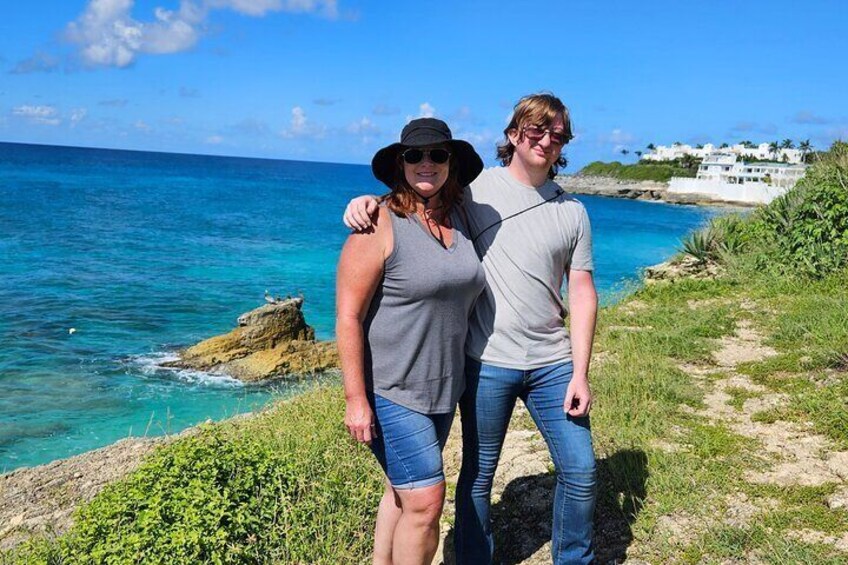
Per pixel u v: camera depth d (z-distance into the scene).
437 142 2.65
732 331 6.88
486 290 2.98
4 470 8.41
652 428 4.63
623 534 3.55
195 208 49.72
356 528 3.76
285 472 3.87
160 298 18.78
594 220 58.16
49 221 35.31
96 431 9.78
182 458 3.75
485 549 3.19
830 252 8.75
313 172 179.75
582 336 3.01
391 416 2.74
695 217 66.75
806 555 3.16
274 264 25.91
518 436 4.80
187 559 3.21
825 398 4.86
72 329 15.11
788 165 97.81
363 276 2.68
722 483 3.88
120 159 167.12
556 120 2.94
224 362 12.86
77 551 3.50
